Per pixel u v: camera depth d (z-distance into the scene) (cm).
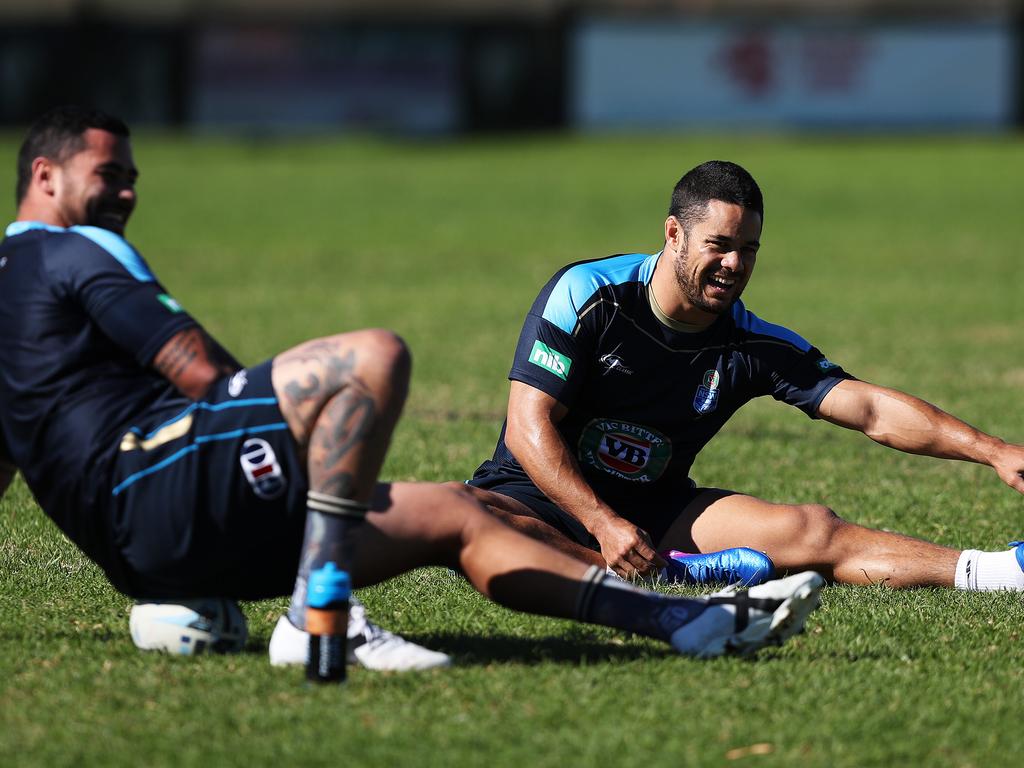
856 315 5175
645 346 1783
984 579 1788
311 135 16188
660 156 13612
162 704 1305
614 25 16400
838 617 1648
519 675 1398
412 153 14100
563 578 1438
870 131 16338
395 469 2580
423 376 3825
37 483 1382
